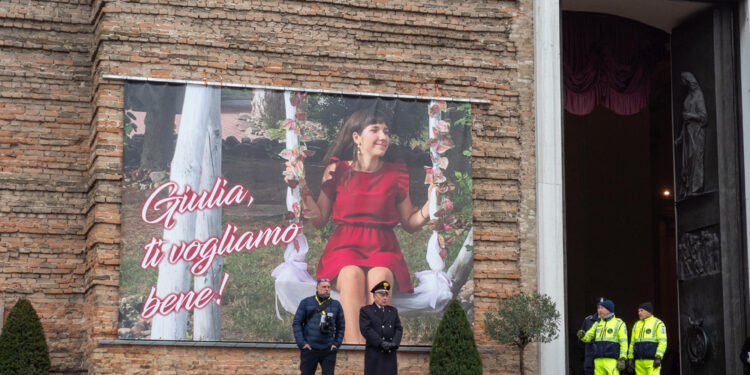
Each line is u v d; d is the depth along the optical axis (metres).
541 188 20.28
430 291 19.39
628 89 24.75
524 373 19.34
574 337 30.84
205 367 18.25
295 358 18.69
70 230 19.47
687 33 23.45
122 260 18.17
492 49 20.62
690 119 22.98
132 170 18.45
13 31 19.70
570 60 24.47
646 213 32.00
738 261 21.69
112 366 17.88
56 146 19.61
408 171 19.72
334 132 19.48
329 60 19.81
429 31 20.38
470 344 18.19
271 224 18.89
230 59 19.30
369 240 19.27
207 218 18.62
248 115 19.14
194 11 19.23
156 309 18.14
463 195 19.91
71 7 20.06
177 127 18.77
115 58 18.70
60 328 19.19
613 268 31.78
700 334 22.19
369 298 19.08
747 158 21.70
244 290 18.56
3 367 17.41
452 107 20.19
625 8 23.62
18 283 19.09
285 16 19.70
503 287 19.97
